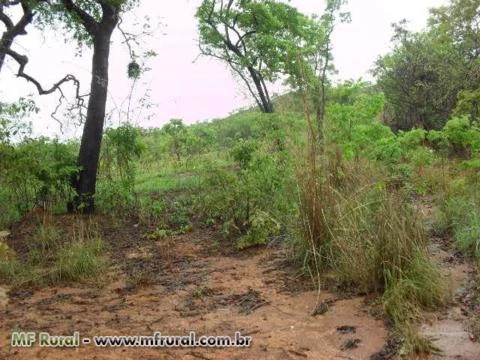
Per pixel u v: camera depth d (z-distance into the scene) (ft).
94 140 32.76
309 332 14.46
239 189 25.53
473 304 15.65
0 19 30.37
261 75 53.72
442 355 12.83
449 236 22.88
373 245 17.17
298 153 21.15
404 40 59.41
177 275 20.25
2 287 18.93
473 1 50.72
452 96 53.57
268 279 19.08
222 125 68.28
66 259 20.79
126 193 31.96
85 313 16.38
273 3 53.62
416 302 15.35
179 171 52.06
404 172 31.04
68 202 32.45
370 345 13.48
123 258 23.02
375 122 32.99
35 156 30.01
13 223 29.30
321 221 19.45
